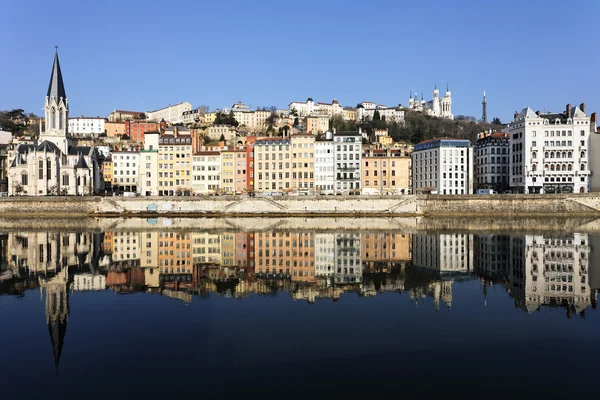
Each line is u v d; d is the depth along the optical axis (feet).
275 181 586.86
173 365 87.45
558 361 89.61
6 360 90.43
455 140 594.65
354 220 444.96
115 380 81.25
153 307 129.39
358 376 82.79
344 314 122.01
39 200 491.31
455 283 163.22
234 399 74.23
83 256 226.79
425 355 92.63
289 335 104.58
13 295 144.05
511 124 583.17
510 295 143.74
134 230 352.28
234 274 181.78
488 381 80.94
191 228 369.30
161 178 595.47
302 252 241.76
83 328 109.91
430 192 603.26
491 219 453.17
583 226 377.30
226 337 102.94
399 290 152.05
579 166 538.88
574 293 146.00
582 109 560.20
